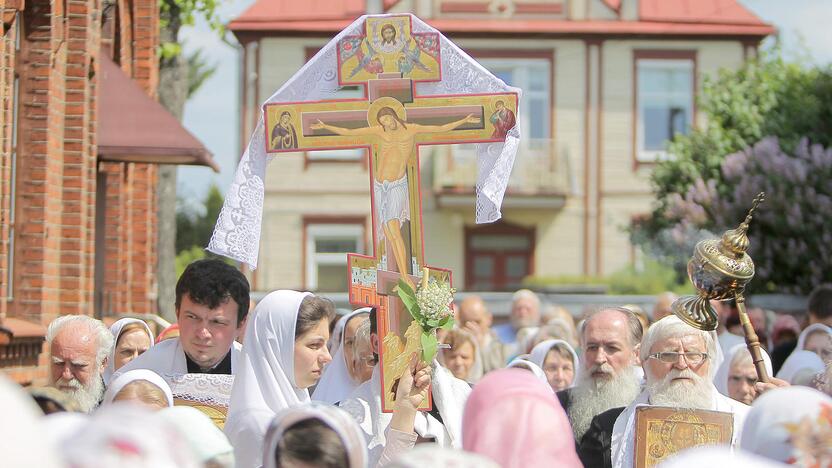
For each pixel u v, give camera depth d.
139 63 18.59
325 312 6.83
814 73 27.95
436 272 6.99
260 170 7.14
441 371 7.12
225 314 7.11
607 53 39.16
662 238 29.97
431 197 39.19
